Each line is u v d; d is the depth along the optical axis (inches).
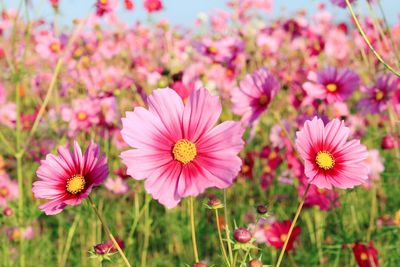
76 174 27.0
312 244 46.2
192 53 73.4
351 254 44.1
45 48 61.6
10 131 59.5
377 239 43.9
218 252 49.4
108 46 75.5
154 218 54.1
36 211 46.8
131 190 49.5
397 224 41.0
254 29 71.6
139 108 26.1
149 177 25.4
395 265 42.9
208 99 26.0
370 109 48.3
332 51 70.2
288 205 54.0
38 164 57.6
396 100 46.8
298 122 47.8
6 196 51.6
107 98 52.2
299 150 26.3
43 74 61.6
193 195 24.7
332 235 43.8
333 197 42.9
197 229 49.8
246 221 49.5
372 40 60.9
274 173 53.8
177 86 40.9
